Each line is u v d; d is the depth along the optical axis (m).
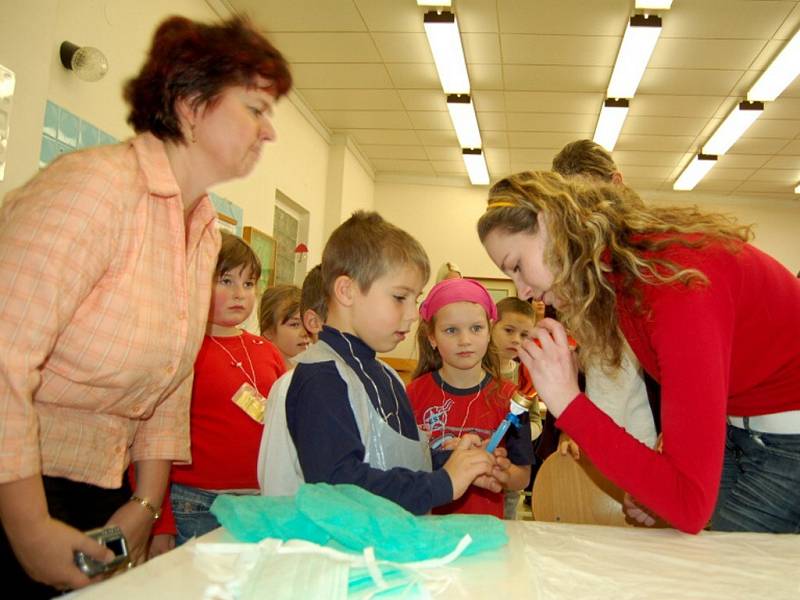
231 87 1.01
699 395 0.88
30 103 2.13
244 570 0.62
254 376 1.81
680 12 3.90
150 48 1.06
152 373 1.01
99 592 0.58
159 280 1.00
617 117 5.28
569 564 0.73
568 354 0.99
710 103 5.10
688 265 0.96
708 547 0.83
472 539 0.74
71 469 0.96
